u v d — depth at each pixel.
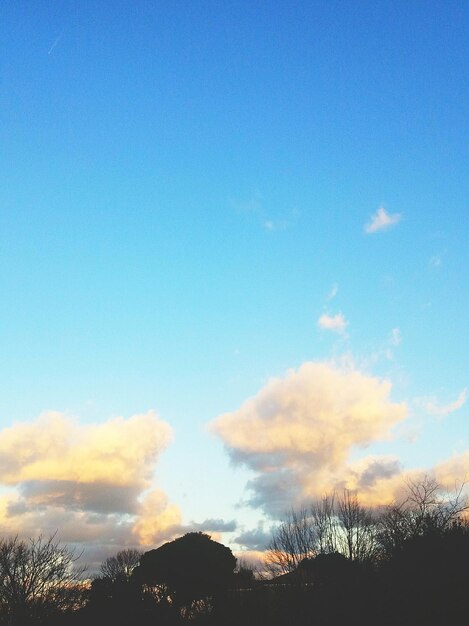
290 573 50.19
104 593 74.19
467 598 32.69
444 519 39.91
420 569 34.97
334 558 47.47
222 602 66.44
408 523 42.00
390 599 35.88
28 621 46.19
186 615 76.06
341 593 40.53
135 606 74.38
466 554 34.34
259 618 55.50
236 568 79.94
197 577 75.81
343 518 51.03
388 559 40.06
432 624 33.03
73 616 54.41
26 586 47.28
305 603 45.56
